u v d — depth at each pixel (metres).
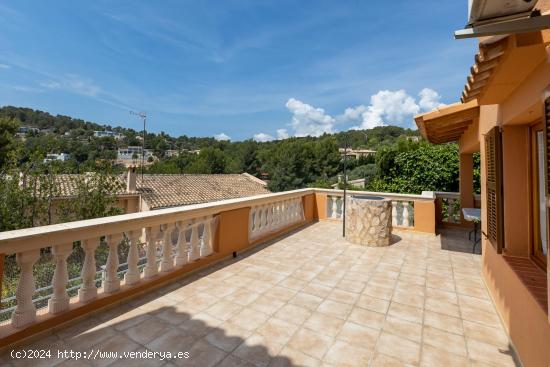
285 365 2.30
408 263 4.89
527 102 2.28
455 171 9.98
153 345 2.51
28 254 2.44
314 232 7.05
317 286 3.89
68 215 10.23
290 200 7.35
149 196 16.56
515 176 3.14
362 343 2.62
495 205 3.28
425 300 3.52
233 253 5.13
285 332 2.77
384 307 3.32
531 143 3.04
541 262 2.77
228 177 26.06
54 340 2.52
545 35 1.61
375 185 11.95
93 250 3.00
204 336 2.67
